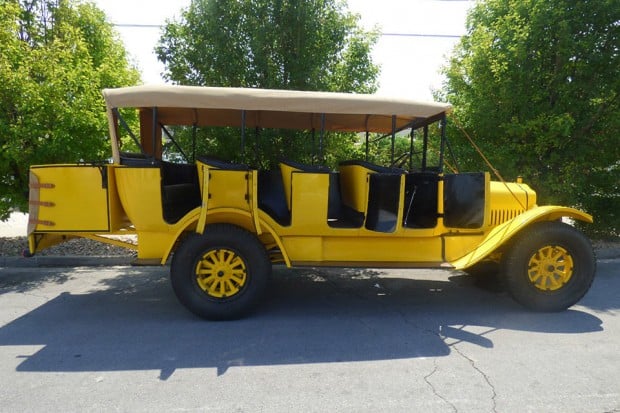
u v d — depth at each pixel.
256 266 4.05
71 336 3.78
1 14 6.05
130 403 2.70
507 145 6.99
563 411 2.62
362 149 7.00
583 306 4.60
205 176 3.90
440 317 4.29
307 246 4.36
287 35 6.54
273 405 2.68
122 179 3.98
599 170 7.44
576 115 6.92
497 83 6.90
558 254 4.36
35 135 5.94
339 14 6.88
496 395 2.79
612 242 7.56
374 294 5.07
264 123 5.53
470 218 4.45
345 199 5.24
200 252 4.01
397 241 4.49
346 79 7.00
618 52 6.60
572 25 6.62
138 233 4.19
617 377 3.04
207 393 2.82
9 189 6.58
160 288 5.27
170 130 6.49
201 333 3.85
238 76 6.41
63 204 4.08
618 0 6.30
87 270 6.08
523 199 4.87
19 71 5.86
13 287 5.28
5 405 2.67
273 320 4.18
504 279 4.35
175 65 6.65
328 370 3.15
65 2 7.03
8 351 3.47
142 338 3.73
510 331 3.91
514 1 6.94
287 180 4.38
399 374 3.08
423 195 4.66
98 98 6.59
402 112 4.30
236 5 6.43
